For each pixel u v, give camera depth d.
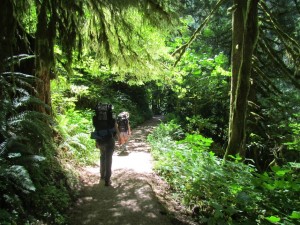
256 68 11.84
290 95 13.32
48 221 4.97
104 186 6.99
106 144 7.01
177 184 7.22
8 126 5.29
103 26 7.23
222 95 15.84
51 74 7.43
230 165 6.50
